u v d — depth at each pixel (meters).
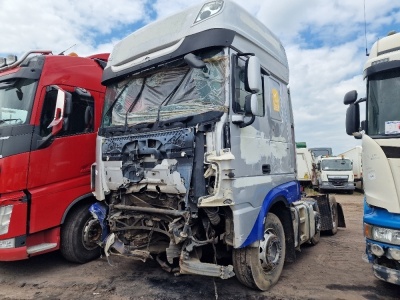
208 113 3.63
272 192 4.41
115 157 4.43
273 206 4.83
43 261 5.70
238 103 3.83
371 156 3.88
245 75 3.70
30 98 5.10
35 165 4.98
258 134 4.27
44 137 5.11
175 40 4.14
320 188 21.92
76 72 5.81
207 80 3.85
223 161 3.49
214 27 3.82
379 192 3.74
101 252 5.75
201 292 4.16
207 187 3.54
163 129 4.01
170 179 3.73
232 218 3.62
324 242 6.99
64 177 5.34
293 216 5.12
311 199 6.99
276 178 4.67
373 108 4.04
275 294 4.12
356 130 4.32
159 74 4.36
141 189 4.12
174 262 4.06
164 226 4.07
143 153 4.03
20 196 4.79
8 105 5.21
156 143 3.93
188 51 3.93
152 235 4.34
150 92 4.41
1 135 4.84
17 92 5.22
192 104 3.90
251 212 3.84
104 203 4.82
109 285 4.47
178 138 3.72
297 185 5.43
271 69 4.90
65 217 5.31
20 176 4.80
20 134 4.89
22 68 5.15
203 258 4.09
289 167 5.25
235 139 3.71
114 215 4.49
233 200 3.56
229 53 3.80
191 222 3.67
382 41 4.21
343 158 21.88
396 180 3.64
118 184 4.38
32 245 4.96
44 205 5.02
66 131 5.46
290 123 5.47
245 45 4.19
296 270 5.09
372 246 3.69
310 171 20.48
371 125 4.01
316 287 4.36
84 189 5.56
